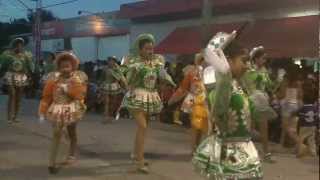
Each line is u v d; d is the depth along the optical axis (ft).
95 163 33.78
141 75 31.14
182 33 82.84
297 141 38.58
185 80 35.17
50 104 30.96
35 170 31.63
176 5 83.56
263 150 35.19
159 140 43.39
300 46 60.23
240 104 16.94
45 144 39.83
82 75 31.60
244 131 17.08
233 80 17.17
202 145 17.60
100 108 66.49
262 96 19.77
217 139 17.21
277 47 62.34
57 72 31.37
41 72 86.58
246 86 17.56
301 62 56.59
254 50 33.65
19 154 36.09
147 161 34.68
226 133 17.02
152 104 31.35
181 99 39.73
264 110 19.65
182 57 79.97
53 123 30.66
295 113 39.50
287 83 40.14
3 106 69.51
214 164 17.02
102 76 60.80
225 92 16.61
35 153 36.47
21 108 68.13
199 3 77.97
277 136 43.57
